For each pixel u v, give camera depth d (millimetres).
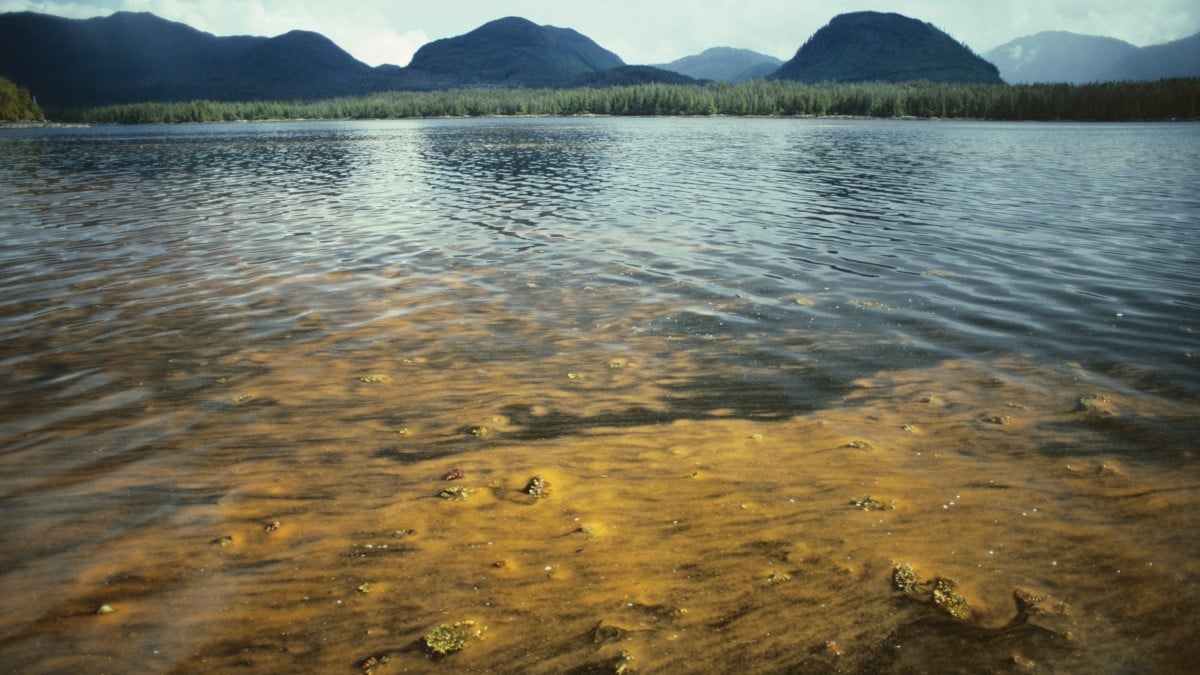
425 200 23391
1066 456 5891
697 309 10500
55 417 6840
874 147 54875
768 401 7219
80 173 36094
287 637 3863
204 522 5027
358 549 4711
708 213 19812
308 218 19516
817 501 5285
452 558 4613
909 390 7410
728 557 4609
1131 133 81938
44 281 12359
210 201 23562
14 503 5246
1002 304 10523
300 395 7445
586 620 3998
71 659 3676
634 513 5164
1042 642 3779
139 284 12141
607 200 22906
